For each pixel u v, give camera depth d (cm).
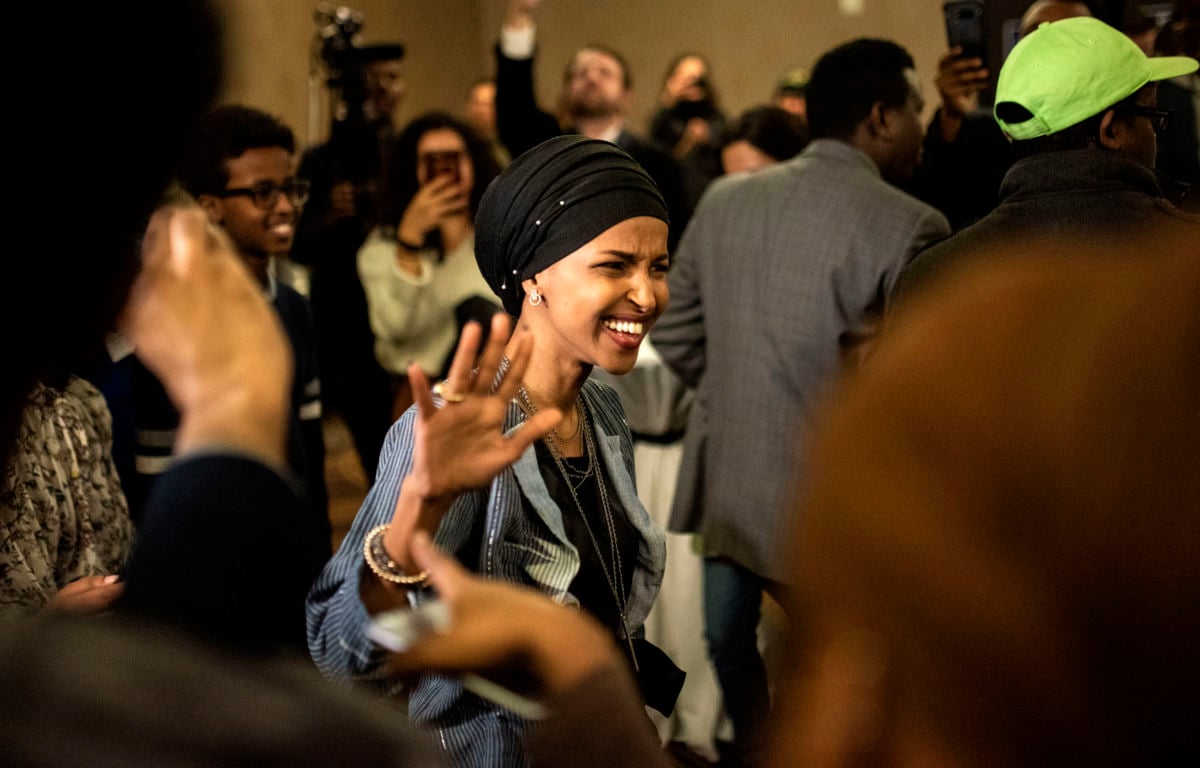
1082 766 34
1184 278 34
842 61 276
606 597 164
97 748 42
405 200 362
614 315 162
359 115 477
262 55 683
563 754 58
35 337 63
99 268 65
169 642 46
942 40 871
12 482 155
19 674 43
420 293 349
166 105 64
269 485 64
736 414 276
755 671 294
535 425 115
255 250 281
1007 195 218
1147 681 34
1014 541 34
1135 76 214
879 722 36
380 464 143
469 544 148
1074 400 34
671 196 377
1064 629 34
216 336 67
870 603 35
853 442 36
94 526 179
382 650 117
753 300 275
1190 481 33
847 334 265
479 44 990
